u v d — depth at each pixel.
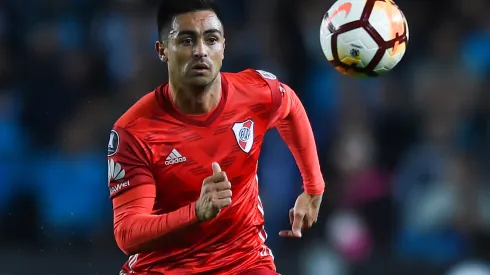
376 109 42.91
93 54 44.94
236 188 20.17
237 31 46.19
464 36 46.16
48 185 40.38
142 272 20.50
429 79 44.59
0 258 38.03
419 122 42.78
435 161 40.28
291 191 38.84
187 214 17.94
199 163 19.70
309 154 22.16
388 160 41.25
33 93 43.44
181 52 19.06
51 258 37.91
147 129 19.55
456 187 38.72
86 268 37.53
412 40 46.38
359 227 37.00
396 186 39.62
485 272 37.19
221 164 19.84
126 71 44.53
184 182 19.70
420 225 38.53
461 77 44.44
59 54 44.62
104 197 40.31
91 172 40.47
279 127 22.02
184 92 19.45
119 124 19.67
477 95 43.59
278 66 44.81
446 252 37.84
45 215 40.06
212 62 19.09
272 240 38.03
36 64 44.12
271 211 38.62
